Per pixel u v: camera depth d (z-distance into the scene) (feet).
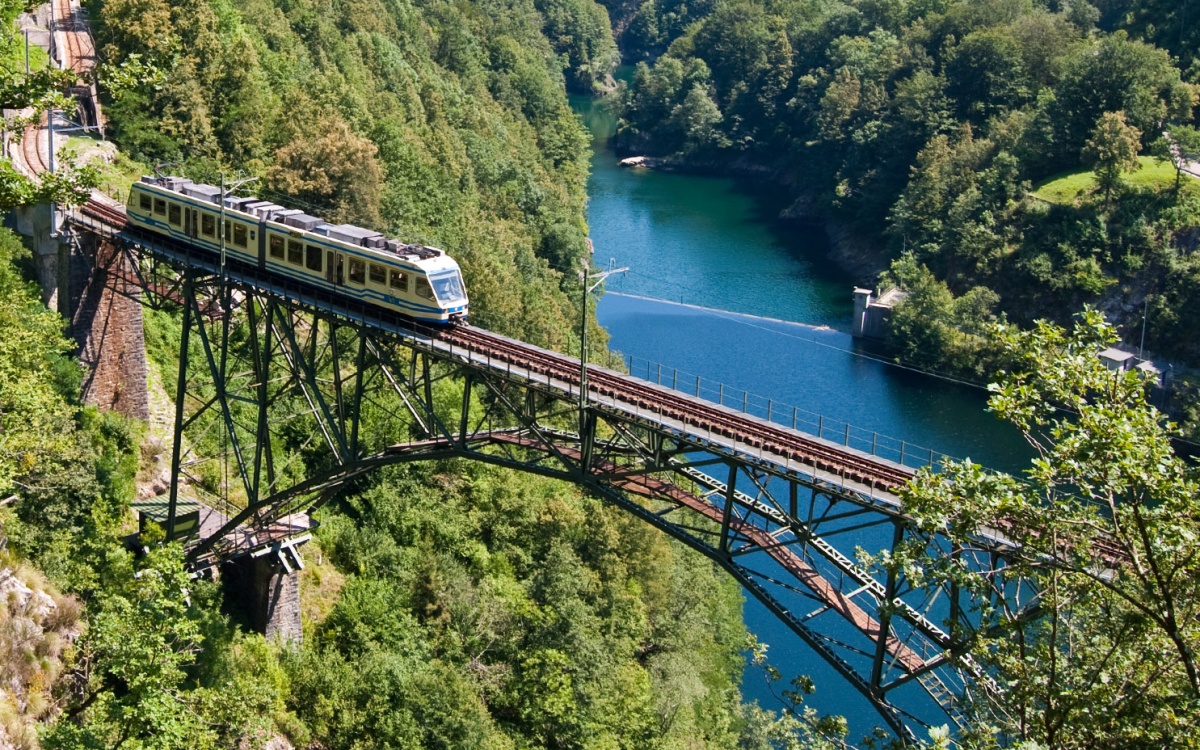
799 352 457.27
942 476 104.68
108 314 252.83
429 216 395.34
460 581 255.91
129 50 373.61
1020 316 474.08
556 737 229.45
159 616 152.05
